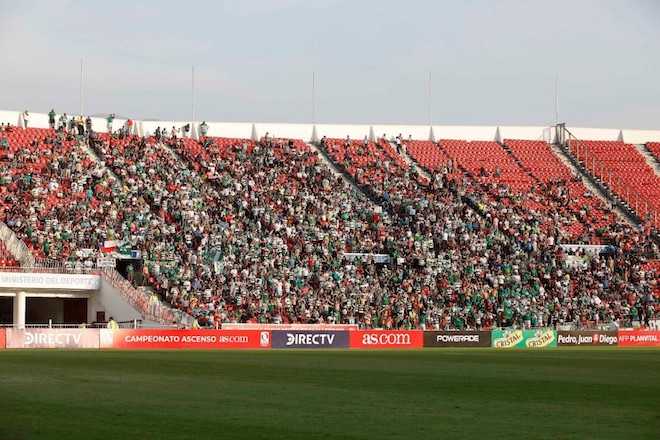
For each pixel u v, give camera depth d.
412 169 136.38
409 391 36.97
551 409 30.53
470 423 26.78
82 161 118.12
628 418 28.14
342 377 44.72
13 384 38.00
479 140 149.25
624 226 131.25
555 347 99.94
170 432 24.42
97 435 23.77
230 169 124.50
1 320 108.38
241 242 108.50
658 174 147.00
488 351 83.81
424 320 103.62
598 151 150.25
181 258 103.31
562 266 118.06
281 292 101.81
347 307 102.38
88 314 100.94
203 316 94.94
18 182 109.81
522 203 132.75
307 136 141.25
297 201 119.88
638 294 116.00
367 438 23.77
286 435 24.12
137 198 111.56
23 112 127.50
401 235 118.00
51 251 100.25
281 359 62.59
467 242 118.38
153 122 133.50
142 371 46.94
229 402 31.69
